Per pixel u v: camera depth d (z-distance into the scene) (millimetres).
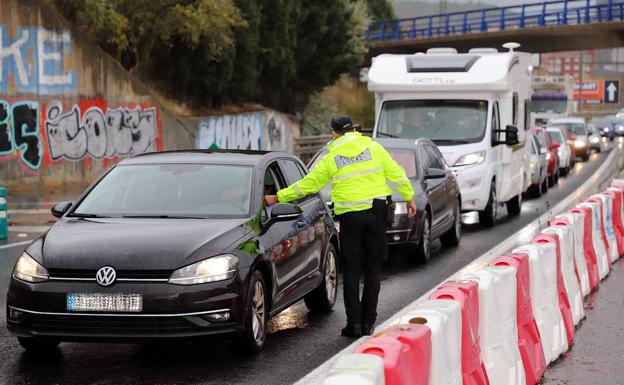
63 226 13719
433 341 8430
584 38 107812
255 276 13242
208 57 60750
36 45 45594
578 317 15805
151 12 56844
